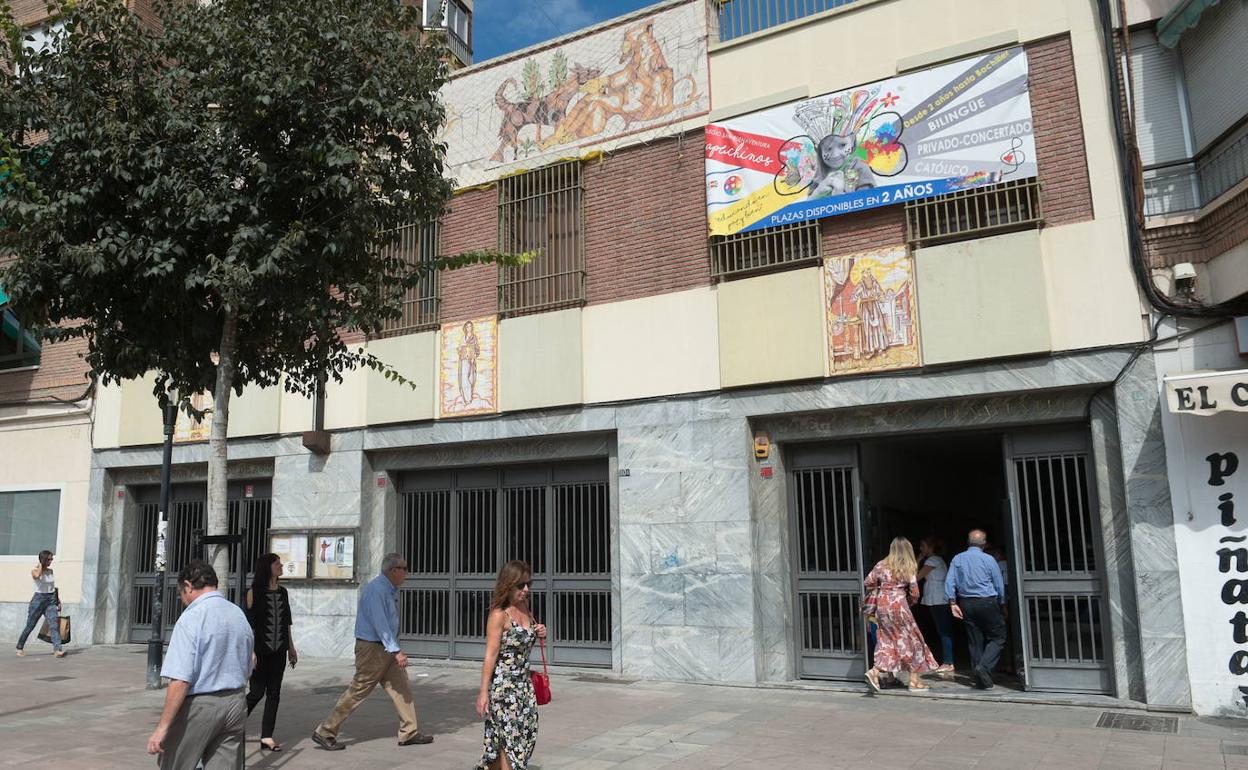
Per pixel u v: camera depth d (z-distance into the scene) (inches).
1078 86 393.4
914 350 405.7
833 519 435.5
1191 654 346.6
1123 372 369.4
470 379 514.0
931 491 598.9
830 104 439.8
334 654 530.9
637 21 500.7
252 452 577.9
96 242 295.9
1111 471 374.9
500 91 535.8
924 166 415.2
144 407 625.6
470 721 354.9
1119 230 377.7
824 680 425.4
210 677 206.1
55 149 294.5
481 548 518.6
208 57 307.7
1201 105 370.0
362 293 319.9
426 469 537.0
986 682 396.8
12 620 648.4
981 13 416.2
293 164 309.9
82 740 325.4
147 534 639.1
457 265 359.3
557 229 505.7
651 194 482.9
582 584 485.7
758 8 475.2
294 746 310.8
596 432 483.2
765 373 434.6
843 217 433.4
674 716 358.0
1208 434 351.9
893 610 396.2
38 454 663.8
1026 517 397.1
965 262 398.0
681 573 444.5
